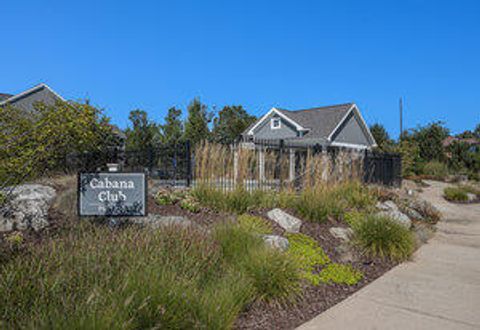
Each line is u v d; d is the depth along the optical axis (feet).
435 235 26.66
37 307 8.11
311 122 71.05
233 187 23.82
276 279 12.13
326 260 17.30
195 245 12.89
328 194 25.90
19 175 15.89
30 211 14.84
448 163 93.45
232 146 26.02
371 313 11.94
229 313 9.55
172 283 9.19
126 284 8.43
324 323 11.11
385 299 13.28
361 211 27.17
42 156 15.87
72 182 24.47
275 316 11.41
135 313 8.03
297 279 13.14
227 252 13.67
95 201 14.76
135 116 82.23
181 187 27.76
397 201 34.53
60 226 14.83
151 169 34.55
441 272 16.83
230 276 11.48
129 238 12.54
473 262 18.75
